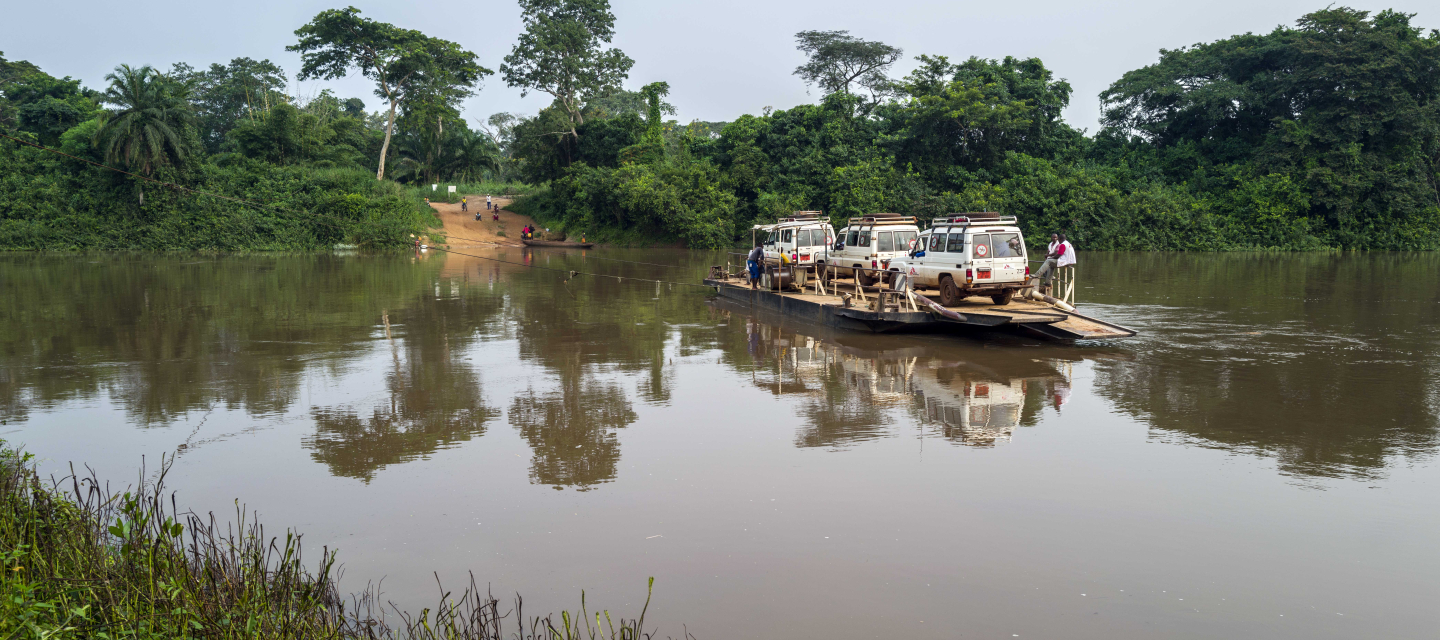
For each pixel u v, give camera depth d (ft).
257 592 13.85
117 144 148.25
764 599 15.60
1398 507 20.12
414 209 171.32
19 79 217.97
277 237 156.87
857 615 14.93
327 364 40.40
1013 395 32.76
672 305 66.54
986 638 14.15
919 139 165.99
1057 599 15.56
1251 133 186.50
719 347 45.50
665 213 169.07
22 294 73.05
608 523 19.51
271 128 179.32
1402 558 17.25
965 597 15.64
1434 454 24.35
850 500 20.85
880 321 47.65
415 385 35.60
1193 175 179.01
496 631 13.44
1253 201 163.02
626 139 202.69
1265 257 136.87
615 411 30.73
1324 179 158.81
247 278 91.56
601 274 100.07
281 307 63.77
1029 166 162.71
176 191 154.30
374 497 21.52
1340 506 20.21
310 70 189.57
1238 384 34.37
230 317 57.62
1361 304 63.67
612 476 23.02
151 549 13.98
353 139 208.64
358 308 63.46
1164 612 15.05
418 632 14.16
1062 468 23.29
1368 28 161.89
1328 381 34.78
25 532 15.20
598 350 44.57
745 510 20.22
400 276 95.14
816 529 18.98
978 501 20.70
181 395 33.58
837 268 64.39
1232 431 27.04
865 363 40.27
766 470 23.36
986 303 51.06
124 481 22.84
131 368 39.19
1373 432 26.78
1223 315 57.11
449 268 109.50
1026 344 45.50
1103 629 14.44
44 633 10.86
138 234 151.33
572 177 192.95
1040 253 150.61
